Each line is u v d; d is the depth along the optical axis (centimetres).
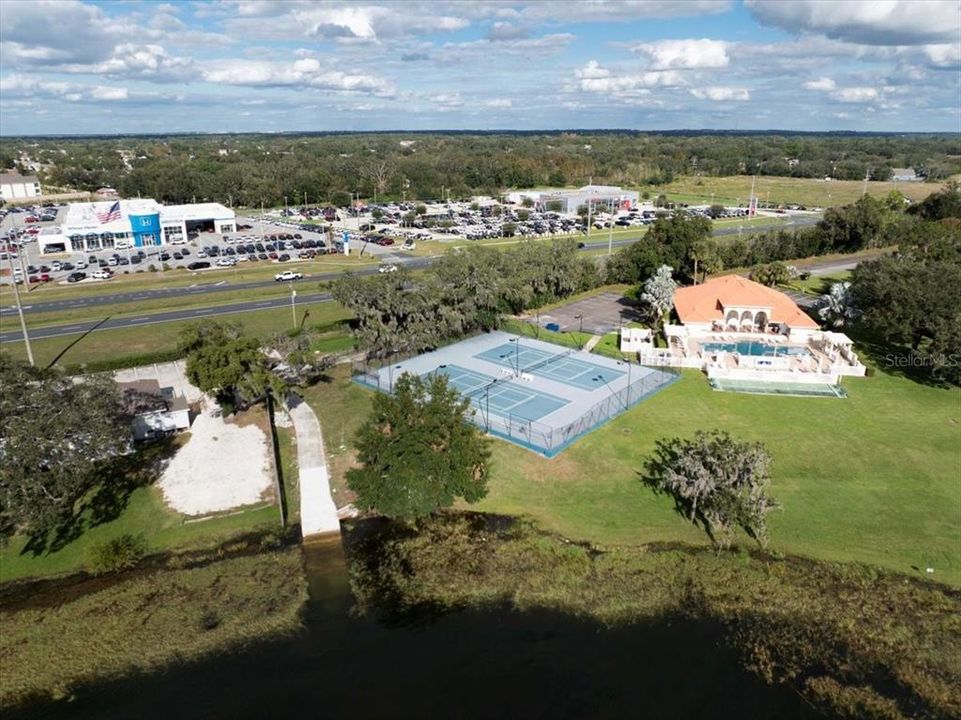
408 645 3494
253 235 15512
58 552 4234
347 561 4144
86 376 4809
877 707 3120
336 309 9312
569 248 9962
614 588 3878
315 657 3422
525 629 3597
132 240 14188
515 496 4778
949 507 4631
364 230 16112
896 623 3628
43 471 4091
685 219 10738
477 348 7806
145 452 5291
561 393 6425
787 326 7775
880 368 7169
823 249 13625
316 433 5656
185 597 3841
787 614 3691
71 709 3138
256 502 4747
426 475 4325
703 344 7594
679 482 4369
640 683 3250
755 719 3052
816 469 5091
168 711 3112
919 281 7038
